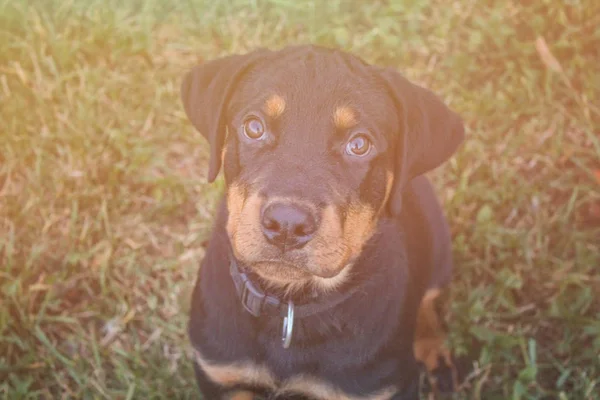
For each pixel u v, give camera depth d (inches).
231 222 21.1
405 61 36.2
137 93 35.1
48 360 29.3
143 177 33.0
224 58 23.2
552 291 31.7
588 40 35.9
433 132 22.6
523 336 30.9
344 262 20.7
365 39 36.3
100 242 31.7
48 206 32.4
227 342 23.2
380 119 21.2
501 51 35.9
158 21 37.2
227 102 22.0
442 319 30.8
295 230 19.5
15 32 35.9
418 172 22.6
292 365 23.0
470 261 32.1
